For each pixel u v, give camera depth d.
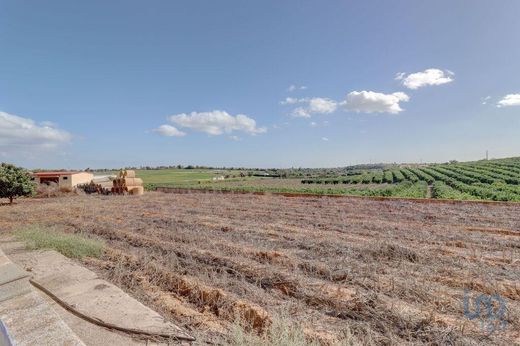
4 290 3.07
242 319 3.93
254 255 6.71
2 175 18.48
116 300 4.48
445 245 7.62
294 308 4.21
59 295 4.64
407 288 4.69
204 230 9.68
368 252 6.75
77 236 8.29
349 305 4.21
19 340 2.39
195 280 5.19
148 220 11.94
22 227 10.19
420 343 3.36
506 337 3.48
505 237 8.41
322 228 9.98
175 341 3.43
